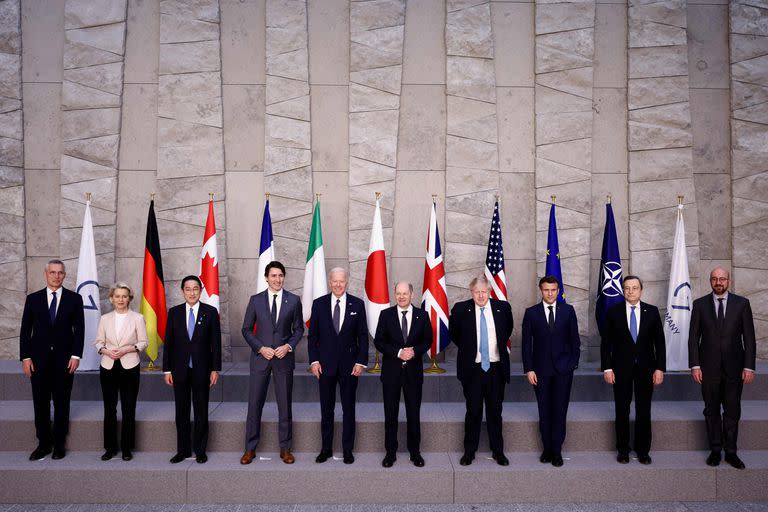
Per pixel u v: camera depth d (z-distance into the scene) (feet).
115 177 21.94
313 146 22.24
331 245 22.13
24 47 22.04
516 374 19.29
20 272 21.76
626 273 22.15
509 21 22.35
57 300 15.78
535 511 14.02
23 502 14.39
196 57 22.08
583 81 22.15
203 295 20.04
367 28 22.16
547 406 15.30
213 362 15.52
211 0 22.09
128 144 22.09
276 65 22.08
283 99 22.09
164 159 21.97
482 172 22.16
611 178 22.27
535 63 22.31
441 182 22.24
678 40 22.16
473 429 15.16
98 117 21.98
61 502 14.39
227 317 21.88
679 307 20.20
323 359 15.46
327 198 22.21
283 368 15.40
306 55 22.11
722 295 15.25
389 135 22.11
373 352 20.85
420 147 22.25
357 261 21.94
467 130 22.20
